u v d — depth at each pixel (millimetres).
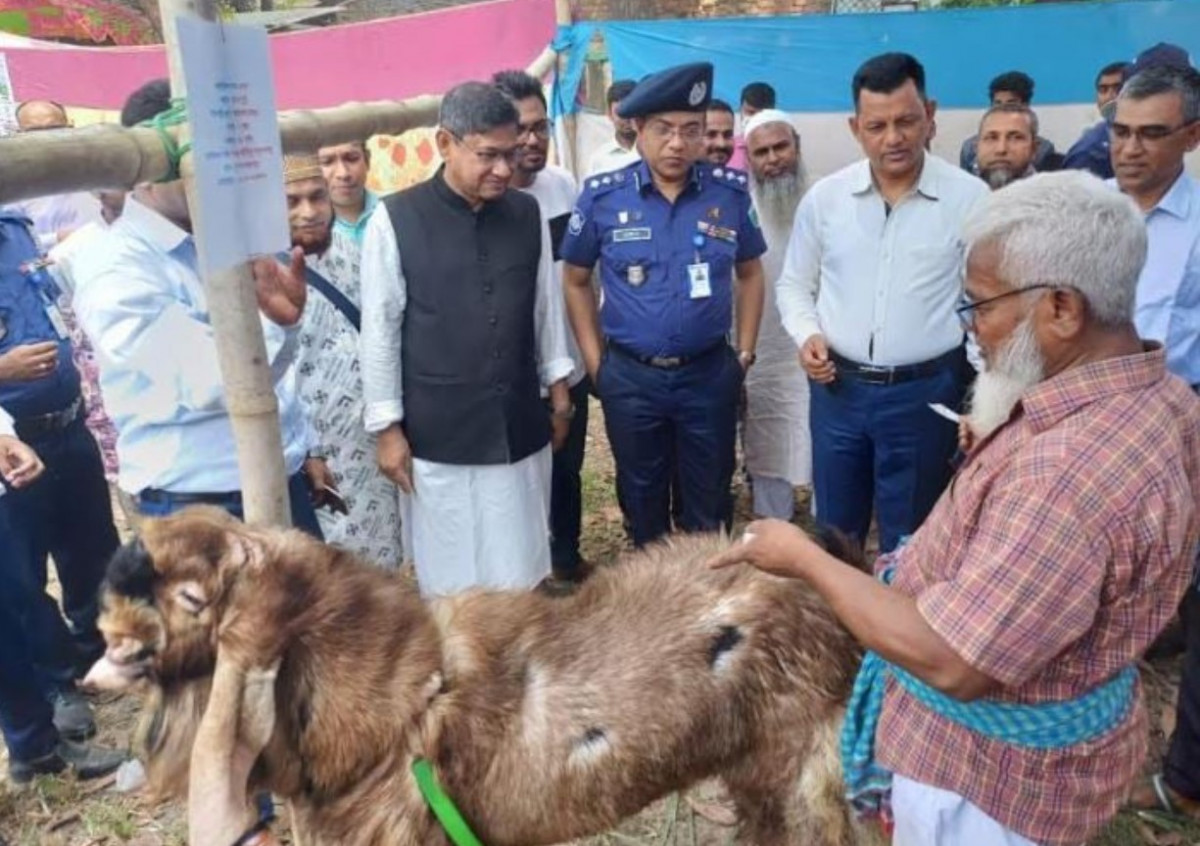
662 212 4141
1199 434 1777
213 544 1938
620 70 8016
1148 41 7234
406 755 2008
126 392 2908
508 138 3518
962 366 3924
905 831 1974
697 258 4137
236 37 2061
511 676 2109
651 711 2162
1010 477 1705
